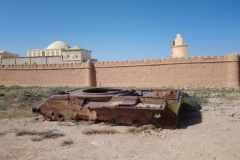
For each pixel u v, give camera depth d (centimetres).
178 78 2631
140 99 838
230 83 2388
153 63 2762
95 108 852
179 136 704
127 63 2923
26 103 1454
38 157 569
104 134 744
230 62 2391
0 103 1487
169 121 791
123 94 908
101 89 1072
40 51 5603
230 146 604
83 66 3164
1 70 3734
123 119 823
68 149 617
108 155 568
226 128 775
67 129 810
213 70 2478
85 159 548
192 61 2564
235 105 1262
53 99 940
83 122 884
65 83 3291
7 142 691
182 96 901
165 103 802
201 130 761
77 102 902
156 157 549
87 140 689
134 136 715
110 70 3033
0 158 570
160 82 2728
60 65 3322
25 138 727
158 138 692
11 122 945
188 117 957
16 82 3619
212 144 622
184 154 562
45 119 969
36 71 3481
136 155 565
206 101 1373
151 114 784
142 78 2834
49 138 717
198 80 2539
